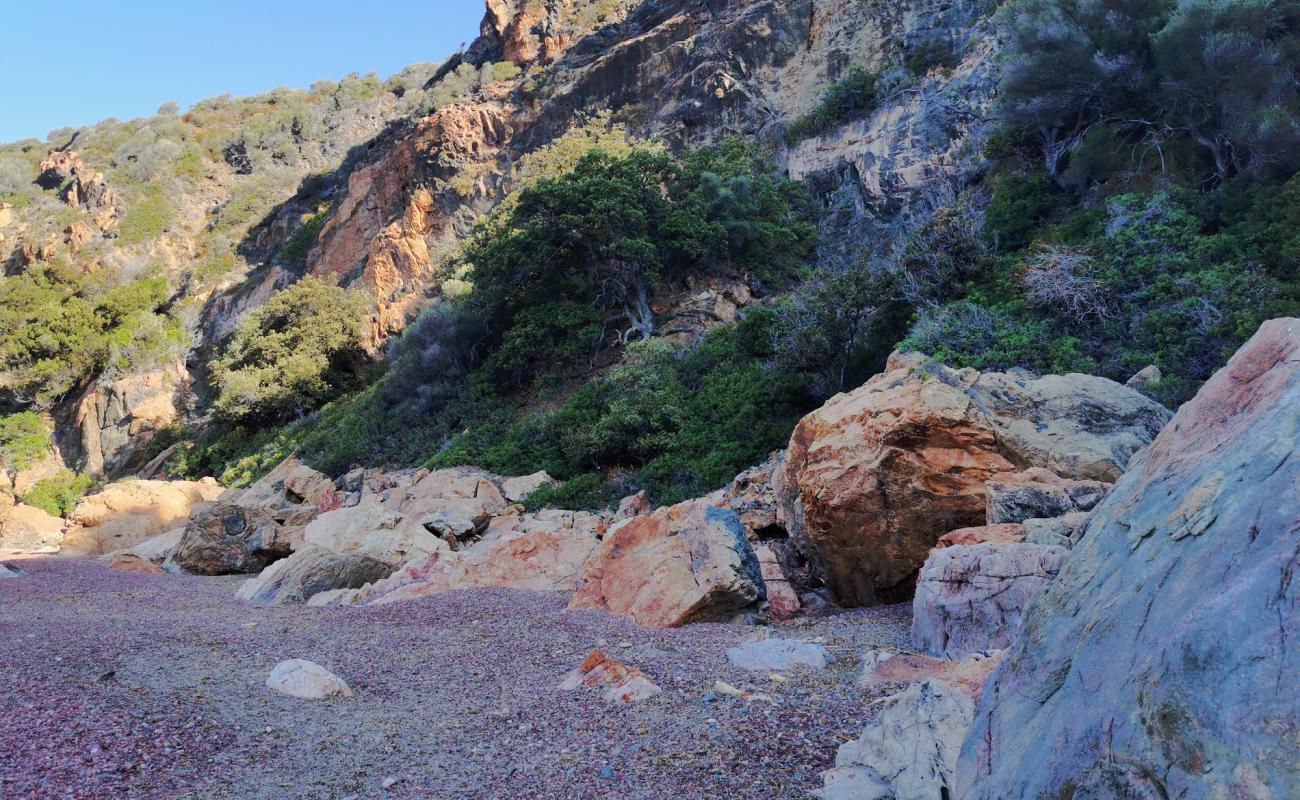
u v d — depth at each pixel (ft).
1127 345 48.52
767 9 136.05
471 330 105.70
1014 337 49.11
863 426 35.81
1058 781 9.23
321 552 46.37
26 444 160.35
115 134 271.69
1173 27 59.82
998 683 12.28
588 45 169.58
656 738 17.67
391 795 15.98
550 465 77.87
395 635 31.09
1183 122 63.21
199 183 248.52
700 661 24.27
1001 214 73.00
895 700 15.53
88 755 17.66
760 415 68.13
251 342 143.43
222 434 141.79
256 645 29.48
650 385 78.23
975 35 105.91
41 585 49.32
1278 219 49.14
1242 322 41.39
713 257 100.17
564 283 100.83
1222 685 7.75
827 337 63.62
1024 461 32.35
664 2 162.40
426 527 59.72
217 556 59.26
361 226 178.50
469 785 16.22
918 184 99.96
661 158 102.99
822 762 15.66
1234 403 11.79
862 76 114.52
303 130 278.87
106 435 162.09
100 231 218.38
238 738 19.34
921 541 33.71
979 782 10.99
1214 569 8.96
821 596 37.88
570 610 34.17
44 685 22.75
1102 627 10.34
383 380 118.21
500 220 123.34
